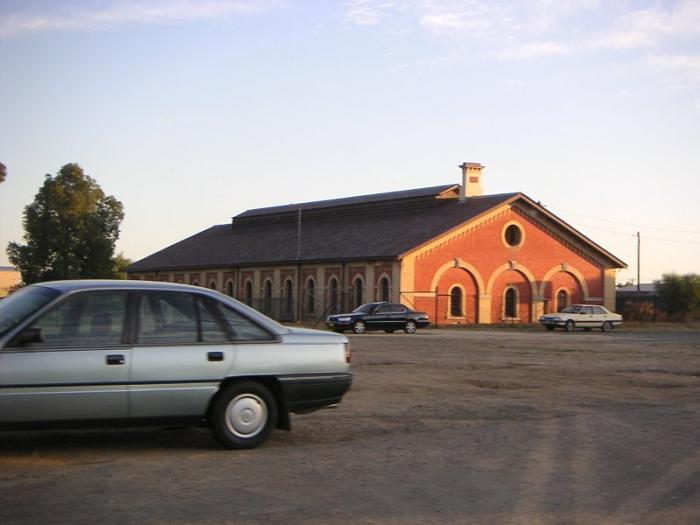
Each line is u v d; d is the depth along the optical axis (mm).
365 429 12039
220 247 77812
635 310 67000
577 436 11641
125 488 8359
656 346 34406
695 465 9852
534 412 13906
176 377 9852
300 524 7234
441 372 20766
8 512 7445
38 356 9266
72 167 80625
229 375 10133
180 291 10141
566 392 16828
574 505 8000
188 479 8781
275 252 68188
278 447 10594
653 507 7996
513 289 61344
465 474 9211
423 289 56719
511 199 60188
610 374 20938
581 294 64562
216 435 10188
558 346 33562
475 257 59219
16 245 80750
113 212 82375
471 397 15766
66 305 9555
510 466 9648
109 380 9516
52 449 10266
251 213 82250
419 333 46781
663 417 13500
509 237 61219
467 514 7621
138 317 9828
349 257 59031
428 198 64375
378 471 9297
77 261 80688
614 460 10070
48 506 7656
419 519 7441
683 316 67938
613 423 12812
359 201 69812
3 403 9117
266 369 10328
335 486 8578
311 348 10609
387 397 15625
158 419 9828
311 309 63250
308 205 76000
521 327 56500
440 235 57062
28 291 10125
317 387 10602
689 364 24531
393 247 57562
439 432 11852
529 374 20609
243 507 7730
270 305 66750
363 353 27562
